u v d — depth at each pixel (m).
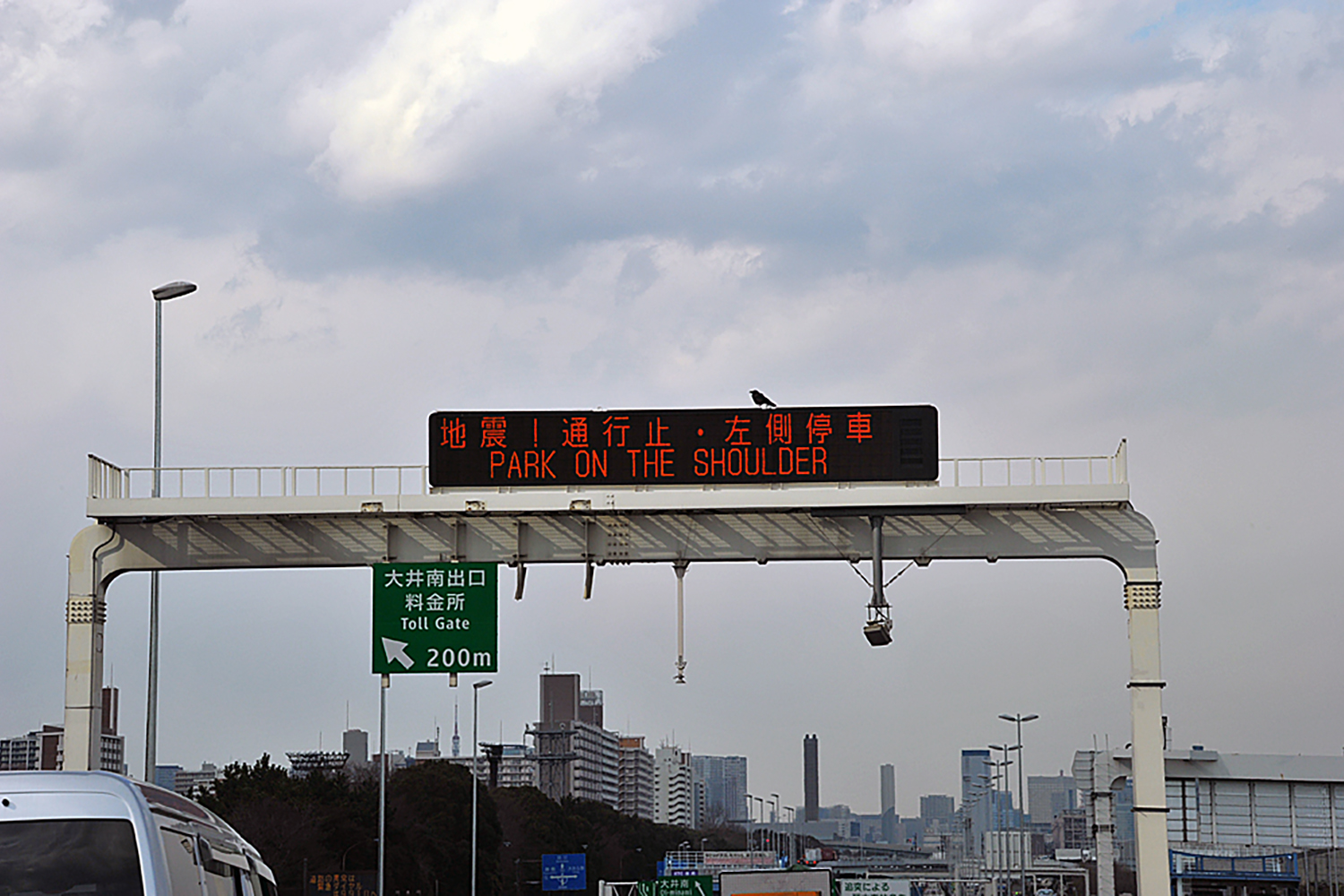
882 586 32.50
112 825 8.16
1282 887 82.50
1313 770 76.94
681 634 32.94
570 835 141.88
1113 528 32.66
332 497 32.53
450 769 111.00
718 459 31.98
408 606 32.94
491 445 32.19
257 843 88.31
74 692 33.03
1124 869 136.12
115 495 33.44
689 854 127.12
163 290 37.00
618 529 33.16
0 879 8.03
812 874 58.59
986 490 31.89
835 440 32.00
